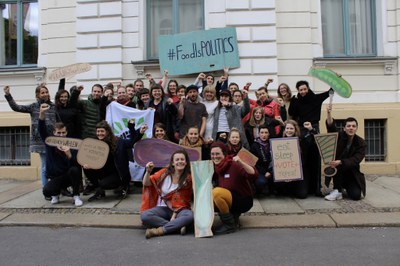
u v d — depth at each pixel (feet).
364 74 28.66
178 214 16.48
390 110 27.94
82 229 17.10
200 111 22.20
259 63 27.61
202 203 16.39
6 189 25.08
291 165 20.80
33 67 30.50
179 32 29.81
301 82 23.43
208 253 13.92
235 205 16.57
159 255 13.82
